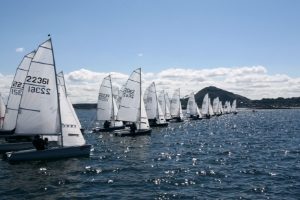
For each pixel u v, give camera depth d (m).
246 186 28.06
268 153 46.78
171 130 92.19
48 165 36.12
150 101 98.56
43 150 37.53
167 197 25.02
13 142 45.66
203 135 77.88
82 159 40.00
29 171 33.34
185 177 31.28
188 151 49.34
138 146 54.97
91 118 183.75
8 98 50.56
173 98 133.00
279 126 108.94
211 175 32.22
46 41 38.84
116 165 37.06
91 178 30.80
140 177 31.27
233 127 107.31
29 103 38.53
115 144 57.47
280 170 34.34
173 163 38.84
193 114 155.00
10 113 50.78
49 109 39.16
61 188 27.41
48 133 39.25
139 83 70.62
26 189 27.06
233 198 24.75
